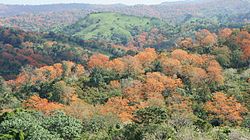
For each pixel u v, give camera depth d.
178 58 109.38
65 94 92.06
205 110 78.69
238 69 106.62
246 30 129.75
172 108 77.94
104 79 104.94
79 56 199.88
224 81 95.75
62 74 126.19
